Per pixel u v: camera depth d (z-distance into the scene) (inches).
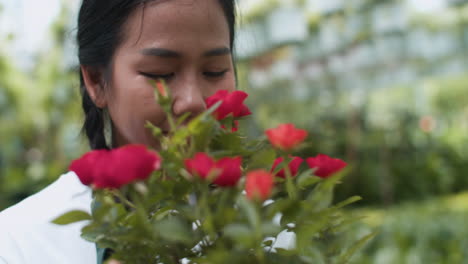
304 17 223.5
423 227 196.9
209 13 38.5
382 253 172.2
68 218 28.4
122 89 39.7
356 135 342.6
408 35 265.7
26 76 235.1
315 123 331.6
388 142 384.5
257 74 262.8
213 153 29.4
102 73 42.6
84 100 48.9
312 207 28.5
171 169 29.2
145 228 27.9
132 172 25.9
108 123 44.1
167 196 29.3
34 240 41.2
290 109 313.1
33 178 202.7
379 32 233.0
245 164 32.2
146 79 38.6
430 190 383.6
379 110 372.8
